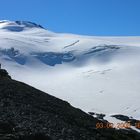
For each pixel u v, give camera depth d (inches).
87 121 1305.4
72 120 1235.9
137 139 1407.5
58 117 1183.6
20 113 1075.3
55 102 1400.1
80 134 1083.3
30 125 979.3
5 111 1051.9
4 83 1392.7
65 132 1032.2
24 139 855.7
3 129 879.7
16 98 1245.1
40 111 1167.6
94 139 1095.6
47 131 975.0
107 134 1232.2
